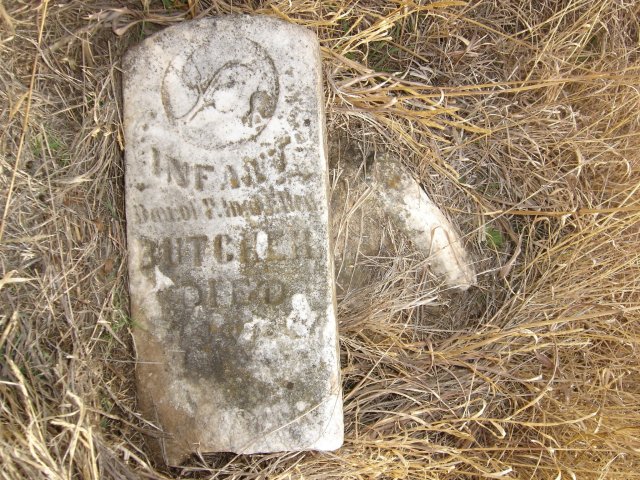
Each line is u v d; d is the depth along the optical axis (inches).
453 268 32.7
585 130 33.3
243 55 25.0
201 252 25.5
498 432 31.0
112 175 27.4
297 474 26.4
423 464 27.8
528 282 33.7
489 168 34.6
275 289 25.1
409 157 33.4
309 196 24.9
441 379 31.3
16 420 21.8
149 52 25.5
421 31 34.5
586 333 31.9
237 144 25.1
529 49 34.8
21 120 25.2
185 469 26.0
